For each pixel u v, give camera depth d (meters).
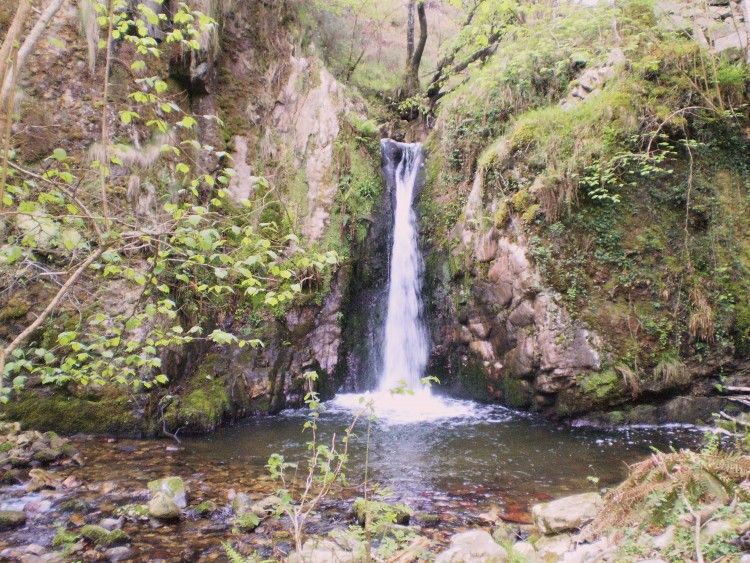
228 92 9.19
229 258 3.30
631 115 7.82
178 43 8.04
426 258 10.02
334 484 5.20
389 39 17.14
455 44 12.34
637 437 6.73
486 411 8.13
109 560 3.64
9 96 2.24
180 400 7.10
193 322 7.55
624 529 2.83
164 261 3.81
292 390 8.45
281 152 9.48
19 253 3.06
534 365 7.64
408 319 10.15
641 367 7.18
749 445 4.11
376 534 3.95
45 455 5.45
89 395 6.43
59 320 6.37
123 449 6.07
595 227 7.65
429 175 10.62
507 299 8.06
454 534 4.08
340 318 9.12
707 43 8.94
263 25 9.90
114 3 3.20
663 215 7.75
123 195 6.88
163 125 3.28
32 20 6.73
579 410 7.28
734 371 7.37
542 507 4.08
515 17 10.84
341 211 9.41
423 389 9.53
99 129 7.00
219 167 8.69
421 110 13.65
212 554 3.74
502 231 8.16
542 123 8.19
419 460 6.00
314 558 3.36
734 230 7.77
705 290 7.49
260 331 8.25
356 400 8.83
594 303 7.45
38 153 6.54
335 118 9.78
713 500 2.80
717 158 7.99
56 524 4.14
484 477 5.47
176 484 4.67
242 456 6.06
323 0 13.38
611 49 8.85
